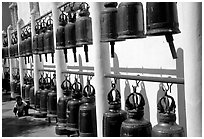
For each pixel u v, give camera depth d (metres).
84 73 3.71
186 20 1.81
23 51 6.26
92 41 3.27
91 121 3.25
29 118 5.91
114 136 2.67
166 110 2.21
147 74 3.07
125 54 3.41
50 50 4.48
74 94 3.67
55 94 4.72
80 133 3.32
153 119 3.01
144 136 2.30
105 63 3.04
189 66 1.82
